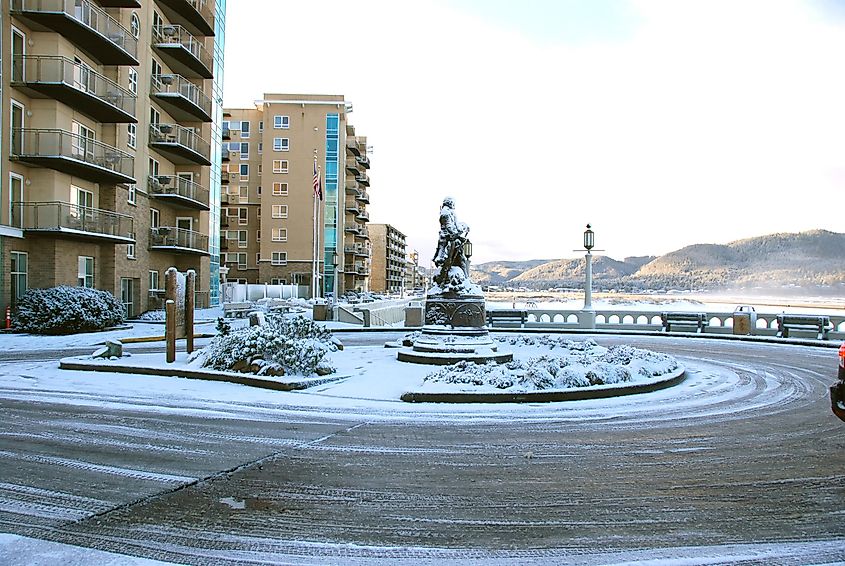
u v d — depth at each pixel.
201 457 7.25
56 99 27.53
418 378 12.79
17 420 9.11
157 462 7.02
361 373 13.48
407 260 173.38
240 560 4.52
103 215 30.33
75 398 10.81
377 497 5.93
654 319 34.28
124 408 10.02
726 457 7.40
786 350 20.69
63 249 28.33
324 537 4.96
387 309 42.94
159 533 5.00
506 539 4.95
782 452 7.64
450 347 14.88
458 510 5.59
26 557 4.50
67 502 5.70
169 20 41.69
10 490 6.02
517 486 6.29
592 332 27.84
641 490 6.18
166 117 41.47
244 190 84.19
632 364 13.12
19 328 24.47
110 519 5.29
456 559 4.57
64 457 7.19
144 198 37.16
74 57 29.17
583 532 5.09
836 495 6.01
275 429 8.69
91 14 28.44
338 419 9.35
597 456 7.43
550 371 11.63
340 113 80.62
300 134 79.62
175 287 14.31
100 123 32.12
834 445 7.99
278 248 79.31
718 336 25.00
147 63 37.59
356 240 98.06
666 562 4.53
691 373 14.80
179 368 13.12
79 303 25.09
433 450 7.65
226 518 5.35
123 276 33.91
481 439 8.22
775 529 5.16
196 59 40.69
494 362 13.73
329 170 79.81
